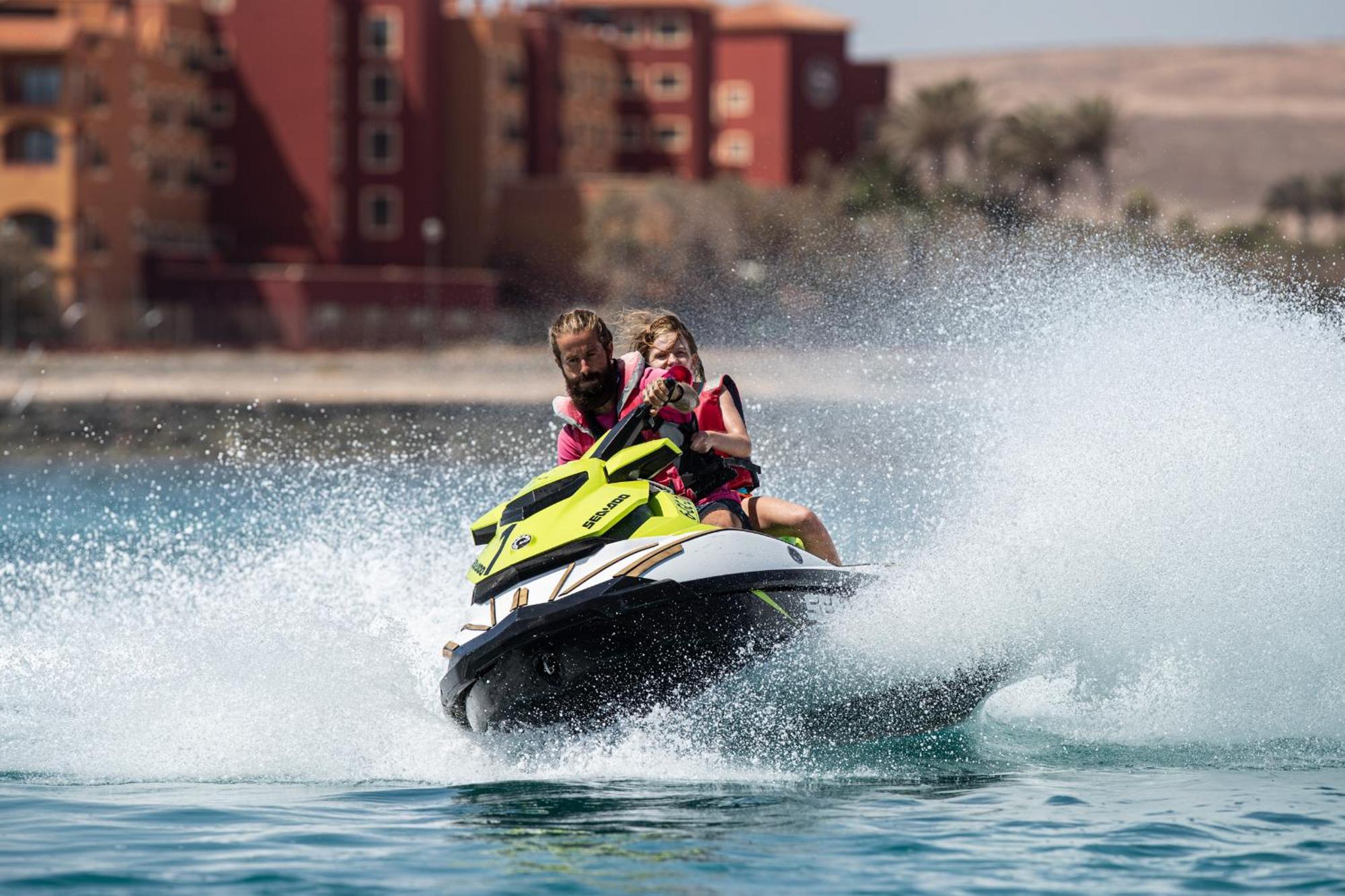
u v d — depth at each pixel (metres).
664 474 27.16
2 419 130.12
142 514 55.59
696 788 23.75
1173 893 18.52
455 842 20.77
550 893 18.56
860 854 20.05
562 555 24.72
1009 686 28.89
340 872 19.44
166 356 187.88
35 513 58.19
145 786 24.09
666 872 19.38
